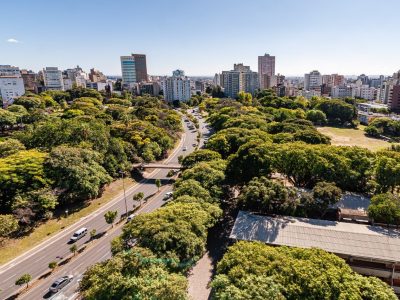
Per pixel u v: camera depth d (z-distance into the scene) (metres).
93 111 126.94
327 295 28.84
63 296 40.84
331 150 66.06
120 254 35.38
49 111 149.38
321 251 35.19
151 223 39.94
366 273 40.81
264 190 51.00
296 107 182.12
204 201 51.34
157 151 97.88
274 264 32.22
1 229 50.34
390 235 43.31
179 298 28.77
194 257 38.28
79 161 69.31
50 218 61.41
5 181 59.50
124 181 84.44
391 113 186.88
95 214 65.94
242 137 89.56
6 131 123.31
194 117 187.00
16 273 46.06
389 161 59.12
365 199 56.44
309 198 51.25
